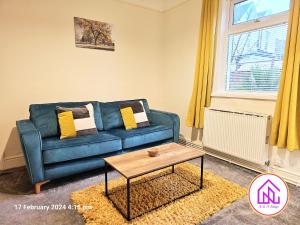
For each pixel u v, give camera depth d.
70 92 2.90
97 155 2.24
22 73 2.54
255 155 2.31
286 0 2.22
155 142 2.76
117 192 1.93
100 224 1.50
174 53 3.54
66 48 2.79
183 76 3.41
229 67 2.87
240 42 2.71
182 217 1.58
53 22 2.66
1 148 2.50
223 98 2.77
